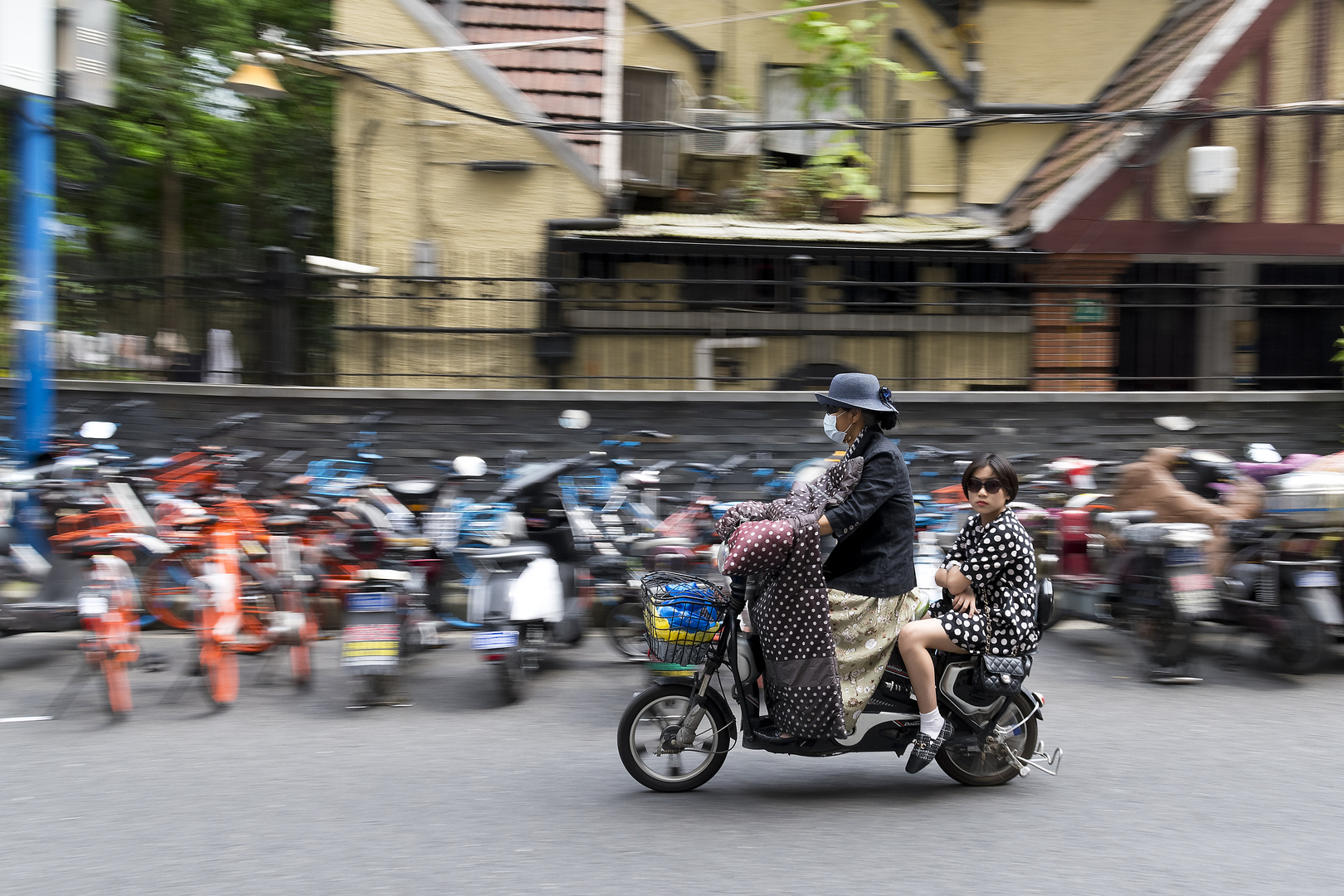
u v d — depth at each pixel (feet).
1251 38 34.86
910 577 15.64
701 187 37.88
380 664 19.84
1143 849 13.84
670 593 15.66
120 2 43.47
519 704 20.79
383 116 34.47
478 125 34.63
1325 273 38.22
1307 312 36.88
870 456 15.40
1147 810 15.20
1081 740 18.37
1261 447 26.35
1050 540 26.02
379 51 32.32
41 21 25.43
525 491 24.23
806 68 36.83
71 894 12.52
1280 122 35.06
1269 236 35.27
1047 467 29.71
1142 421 31.86
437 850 13.78
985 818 14.89
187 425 29.43
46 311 26.81
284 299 29.86
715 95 39.34
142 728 19.04
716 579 22.75
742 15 39.47
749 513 16.10
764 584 15.06
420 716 19.90
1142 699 20.89
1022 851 13.74
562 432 30.01
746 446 30.58
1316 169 35.19
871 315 34.37
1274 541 22.36
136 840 14.07
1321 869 13.26
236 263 31.71
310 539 23.67
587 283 30.60
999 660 15.46
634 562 23.94
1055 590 25.55
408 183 34.60
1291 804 15.43
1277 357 37.04
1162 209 35.09
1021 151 40.11
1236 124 34.91
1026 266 35.63
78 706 20.34
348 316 31.63
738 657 15.49
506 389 31.24
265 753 17.66
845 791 16.05
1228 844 14.01
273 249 29.71
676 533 24.57
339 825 14.57
